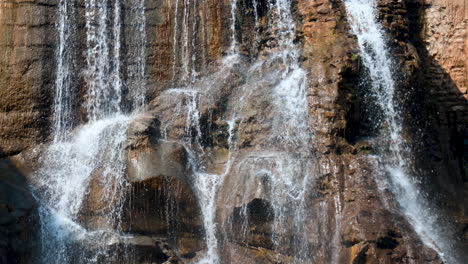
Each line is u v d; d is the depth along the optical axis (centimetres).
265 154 1237
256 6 1477
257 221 1162
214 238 1189
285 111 1286
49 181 1265
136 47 1434
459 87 1585
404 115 1352
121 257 1159
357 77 1314
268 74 1370
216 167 1273
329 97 1261
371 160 1207
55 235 1189
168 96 1374
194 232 1193
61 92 1386
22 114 1363
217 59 1441
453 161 1512
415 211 1243
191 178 1221
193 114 1323
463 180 1473
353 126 1280
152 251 1172
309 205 1154
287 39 1410
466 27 1605
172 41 1445
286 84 1323
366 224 1097
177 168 1205
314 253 1126
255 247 1169
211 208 1203
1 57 1386
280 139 1255
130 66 1425
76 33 1416
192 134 1310
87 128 1353
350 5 1421
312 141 1230
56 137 1362
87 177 1230
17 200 1179
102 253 1159
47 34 1402
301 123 1259
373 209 1124
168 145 1234
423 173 1326
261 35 1461
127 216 1180
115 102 1403
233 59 1432
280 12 1450
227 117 1339
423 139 1411
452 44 1608
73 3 1425
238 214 1167
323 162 1195
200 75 1429
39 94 1375
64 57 1401
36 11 1407
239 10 1471
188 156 1249
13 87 1375
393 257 1073
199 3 1464
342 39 1351
